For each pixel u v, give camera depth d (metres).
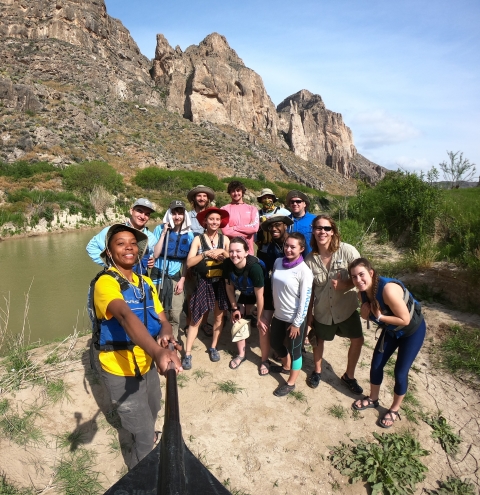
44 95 66.06
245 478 3.06
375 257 9.11
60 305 9.61
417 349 3.51
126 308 2.17
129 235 2.67
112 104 86.31
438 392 4.34
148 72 126.94
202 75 116.88
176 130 93.50
